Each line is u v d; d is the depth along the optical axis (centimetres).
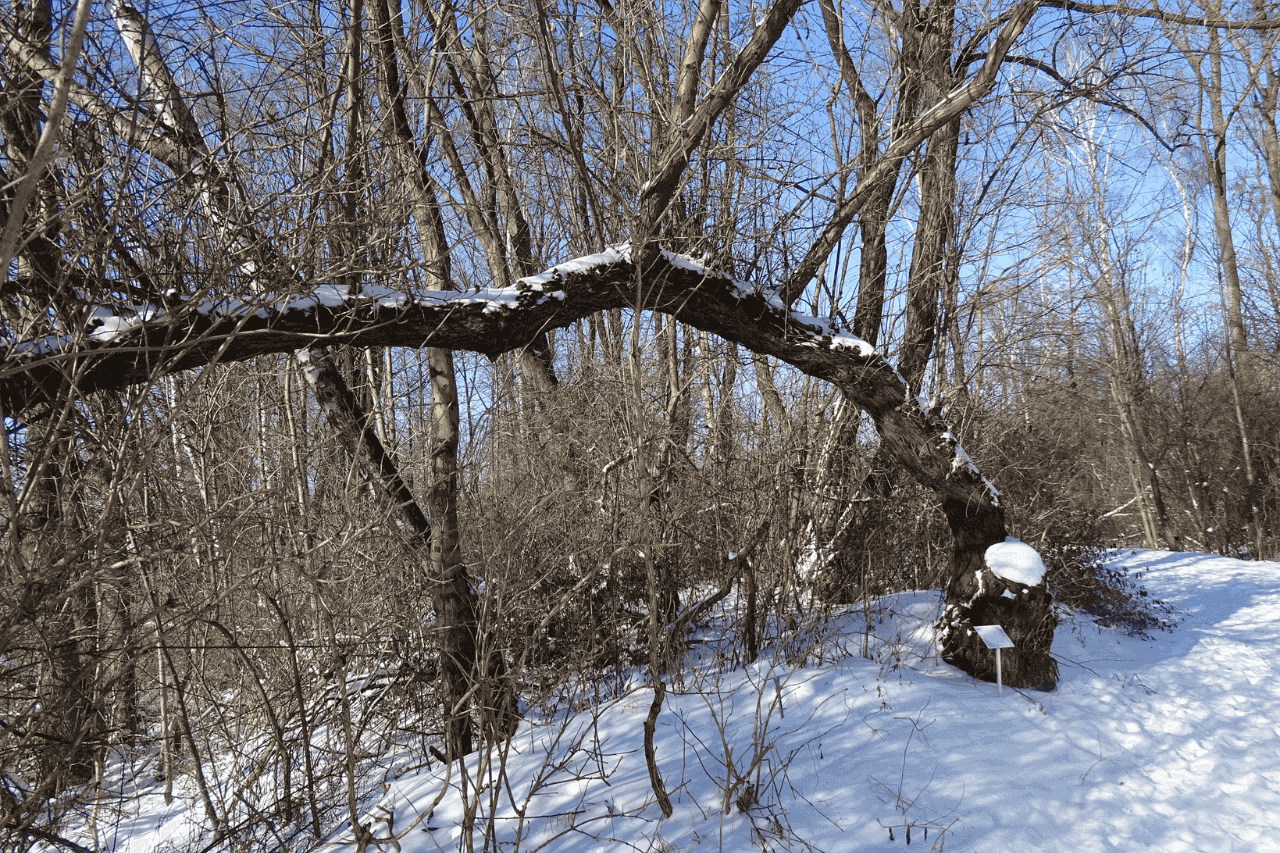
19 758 433
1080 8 759
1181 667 805
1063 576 1001
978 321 954
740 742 559
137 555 454
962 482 711
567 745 582
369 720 632
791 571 797
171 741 673
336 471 806
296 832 537
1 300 423
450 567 640
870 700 615
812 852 440
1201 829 485
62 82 249
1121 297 2108
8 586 385
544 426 810
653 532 695
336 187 503
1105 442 2370
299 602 695
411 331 529
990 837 456
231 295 458
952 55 872
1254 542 2036
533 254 1020
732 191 735
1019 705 634
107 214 425
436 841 481
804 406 849
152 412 500
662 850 443
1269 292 2383
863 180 710
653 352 887
